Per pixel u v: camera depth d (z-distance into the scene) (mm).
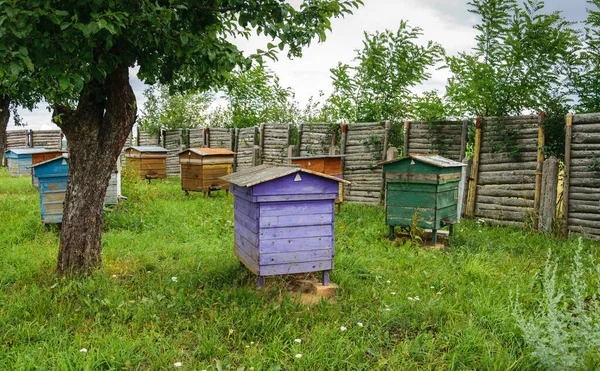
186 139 19828
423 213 7527
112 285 5125
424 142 11078
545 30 10164
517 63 10344
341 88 14359
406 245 7117
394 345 3963
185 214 9844
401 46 13406
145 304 4578
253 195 4820
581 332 3293
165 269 6000
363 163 12156
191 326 4250
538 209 8891
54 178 8211
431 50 13266
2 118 10344
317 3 5391
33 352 3590
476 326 4250
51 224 8359
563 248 7301
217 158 12984
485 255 6711
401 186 7676
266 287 5215
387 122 11594
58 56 4246
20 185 14828
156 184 16016
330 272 5738
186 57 5352
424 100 11992
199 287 5301
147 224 8852
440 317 4453
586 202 8234
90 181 5488
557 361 3275
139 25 4555
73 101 7543
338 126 12875
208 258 6484
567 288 5254
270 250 4977
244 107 19469
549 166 8609
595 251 7172
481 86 10469
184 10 4945
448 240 7781
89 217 5516
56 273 5465
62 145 24359
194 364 3541
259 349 3770
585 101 9391
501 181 9547
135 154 17094
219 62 4648
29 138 24062
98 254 5684
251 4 4832
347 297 5023
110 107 5480
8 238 7559
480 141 9945
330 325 4242
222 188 13148
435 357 3762
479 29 11055
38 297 4719
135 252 6754
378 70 13539
